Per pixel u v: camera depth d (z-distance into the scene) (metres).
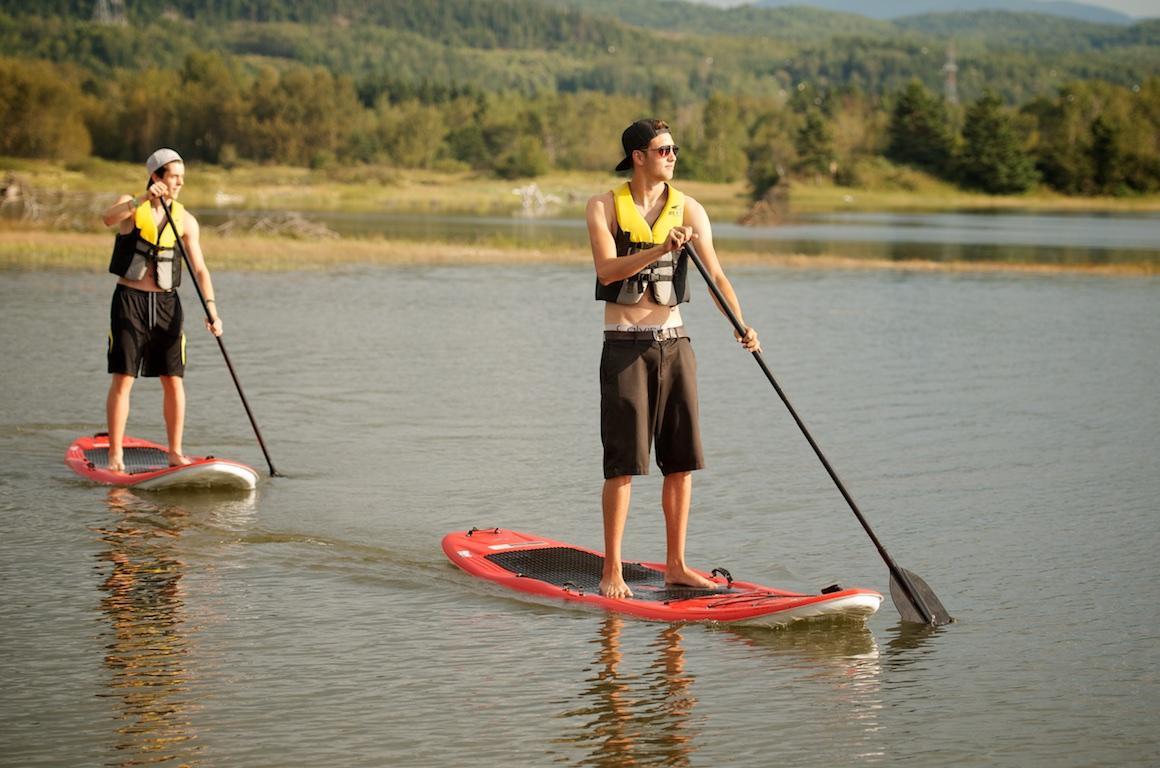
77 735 4.90
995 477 9.50
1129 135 145.12
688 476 6.73
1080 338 18.50
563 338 17.47
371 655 5.80
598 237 6.49
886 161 141.38
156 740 4.87
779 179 111.38
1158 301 24.38
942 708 5.27
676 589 6.73
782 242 45.81
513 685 5.47
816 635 6.16
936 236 52.94
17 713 5.10
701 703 5.30
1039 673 5.66
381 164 145.25
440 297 22.73
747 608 6.24
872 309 22.19
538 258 32.88
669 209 6.54
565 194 104.81
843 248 42.31
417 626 6.21
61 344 15.40
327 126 148.12
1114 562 7.36
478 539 7.52
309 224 38.00
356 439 10.59
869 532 6.44
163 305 9.03
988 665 5.77
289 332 17.50
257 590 6.70
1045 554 7.52
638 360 6.52
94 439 9.96
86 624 6.12
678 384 6.61
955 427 11.47
